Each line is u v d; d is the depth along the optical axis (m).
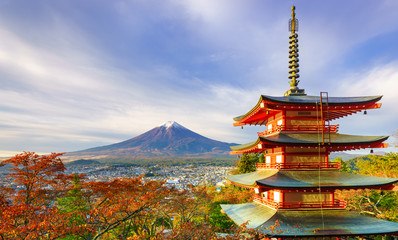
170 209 42.41
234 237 21.66
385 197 44.91
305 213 24.02
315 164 25.75
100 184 30.31
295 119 26.91
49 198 30.64
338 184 23.11
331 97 28.38
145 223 38.69
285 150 26.02
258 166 31.16
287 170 25.48
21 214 20.17
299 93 29.94
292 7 31.95
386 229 21.34
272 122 30.03
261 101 25.17
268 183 22.69
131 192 31.14
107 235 41.72
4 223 18.16
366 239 25.56
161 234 26.72
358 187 22.94
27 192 29.75
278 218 23.28
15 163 29.28
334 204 24.55
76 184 37.72
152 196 29.25
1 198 24.42
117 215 30.17
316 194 24.98
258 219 24.53
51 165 30.78
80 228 20.83
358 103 24.59
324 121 27.28
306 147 26.05
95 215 24.17
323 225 22.19
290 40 31.78
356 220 23.12
